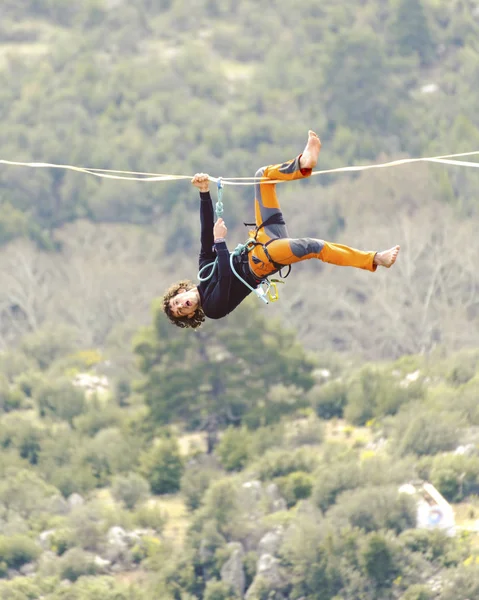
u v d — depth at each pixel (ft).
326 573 451.12
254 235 140.97
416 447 602.85
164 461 627.05
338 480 533.55
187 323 143.64
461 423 618.44
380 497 496.23
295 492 545.03
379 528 485.56
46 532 538.88
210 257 142.92
